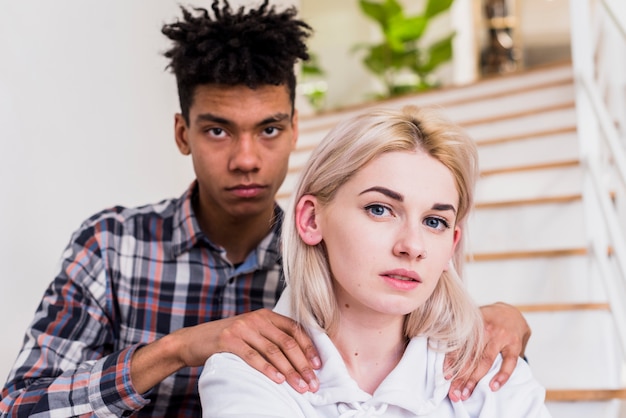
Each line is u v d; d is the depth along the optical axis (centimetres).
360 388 81
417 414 77
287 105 107
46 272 153
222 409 74
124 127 175
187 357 88
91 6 167
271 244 115
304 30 120
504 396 82
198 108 105
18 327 146
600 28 193
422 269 74
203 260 116
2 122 145
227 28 103
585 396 133
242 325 84
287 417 73
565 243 188
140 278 114
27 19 151
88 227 115
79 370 97
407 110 82
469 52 515
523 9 561
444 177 77
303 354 80
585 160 172
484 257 177
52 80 157
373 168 75
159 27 187
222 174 106
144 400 94
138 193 178
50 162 154
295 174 274
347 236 75
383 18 444
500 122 264
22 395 96
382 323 81
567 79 271
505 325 97
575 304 151
